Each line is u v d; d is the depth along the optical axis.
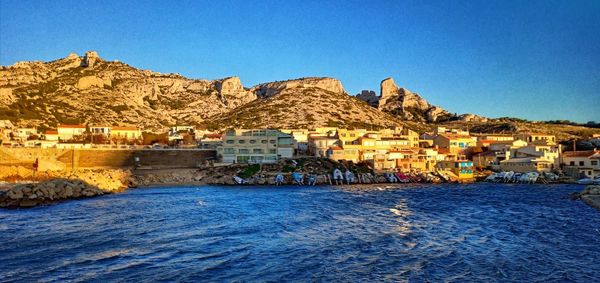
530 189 126.69
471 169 159.50
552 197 105.75
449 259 48.53
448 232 63.03
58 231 61.78
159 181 141.88
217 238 58.16
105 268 44.19
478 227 66.75
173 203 92.56
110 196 105.62
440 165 165.88
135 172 147.12
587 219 73.81
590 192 103.19
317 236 60.03
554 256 49.78
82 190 103.94
